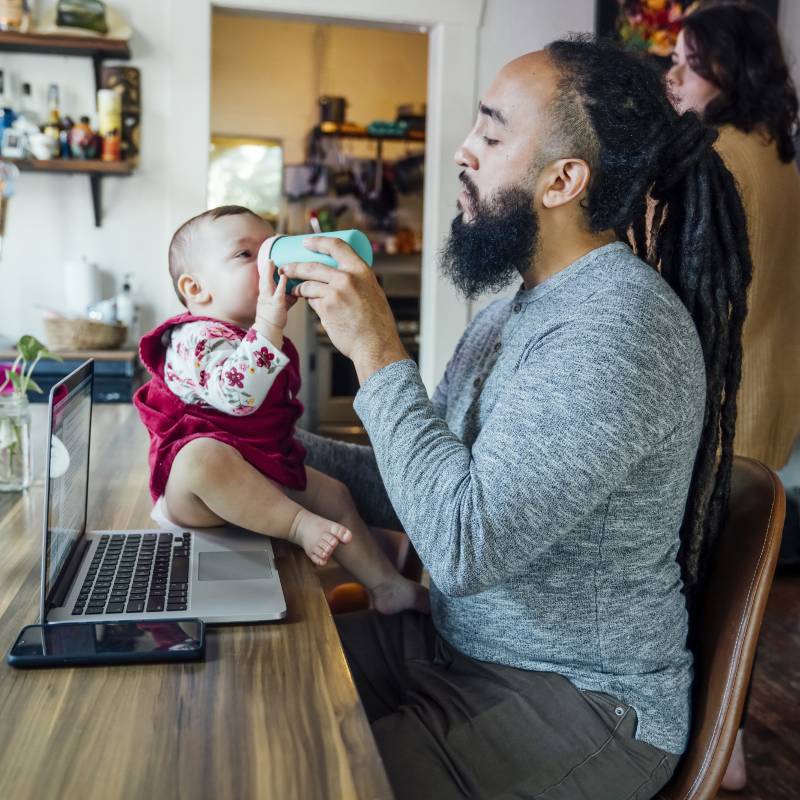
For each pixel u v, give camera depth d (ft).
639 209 3.82
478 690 3.52
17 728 2.33
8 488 4.77
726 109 7.13
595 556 3.38
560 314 3.46
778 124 7.18
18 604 3.18
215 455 3.87
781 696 7.70
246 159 18.90
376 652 4.14
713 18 7.06
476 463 3.20
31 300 12.31
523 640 3.50
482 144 3.75
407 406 3.31
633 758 3.35
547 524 3.08
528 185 3.63
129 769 2.15
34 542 3.91
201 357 4.09
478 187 3.76
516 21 12.73
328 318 3.45
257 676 2.65
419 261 19.49
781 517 3.63
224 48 18.74
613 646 3.43
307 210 19.35
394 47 19.39
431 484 3.20
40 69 11.86
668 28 12.50
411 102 19.63
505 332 3.90
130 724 2.36
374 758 2.22
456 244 3.91
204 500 3.88
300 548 3.92
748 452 7.98
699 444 3.85
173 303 12.53
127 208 12.26
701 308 3.79
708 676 3.61
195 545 3.79
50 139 11.50
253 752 2.23
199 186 12.33
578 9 12.86
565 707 3.38
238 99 18.95
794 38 12.18
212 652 2.81
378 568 4.41
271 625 3.04
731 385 3.92
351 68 19.29
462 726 3.37
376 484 4.89
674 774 3.55
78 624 2.90
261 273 3.78
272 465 4.09
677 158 3.68
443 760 3.29
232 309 4.40
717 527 3.87
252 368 3.89
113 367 11.19
